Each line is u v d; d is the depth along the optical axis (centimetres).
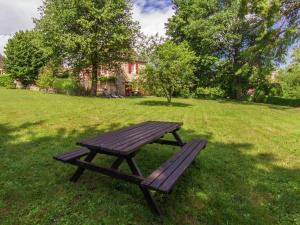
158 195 345
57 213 296
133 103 1730
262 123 1035
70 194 341
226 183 402
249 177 432
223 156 543
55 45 2231
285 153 588
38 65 3428
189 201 338
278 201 352
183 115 1180
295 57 2077
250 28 2070
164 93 1773
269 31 1792
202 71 3094
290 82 2505
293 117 1284
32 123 802
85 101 1727
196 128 858
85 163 353
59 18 2123
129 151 300
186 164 346
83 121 897
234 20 2531
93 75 2573
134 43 2523
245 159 532
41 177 393
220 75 3009
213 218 299
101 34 2231
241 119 1132
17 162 453
